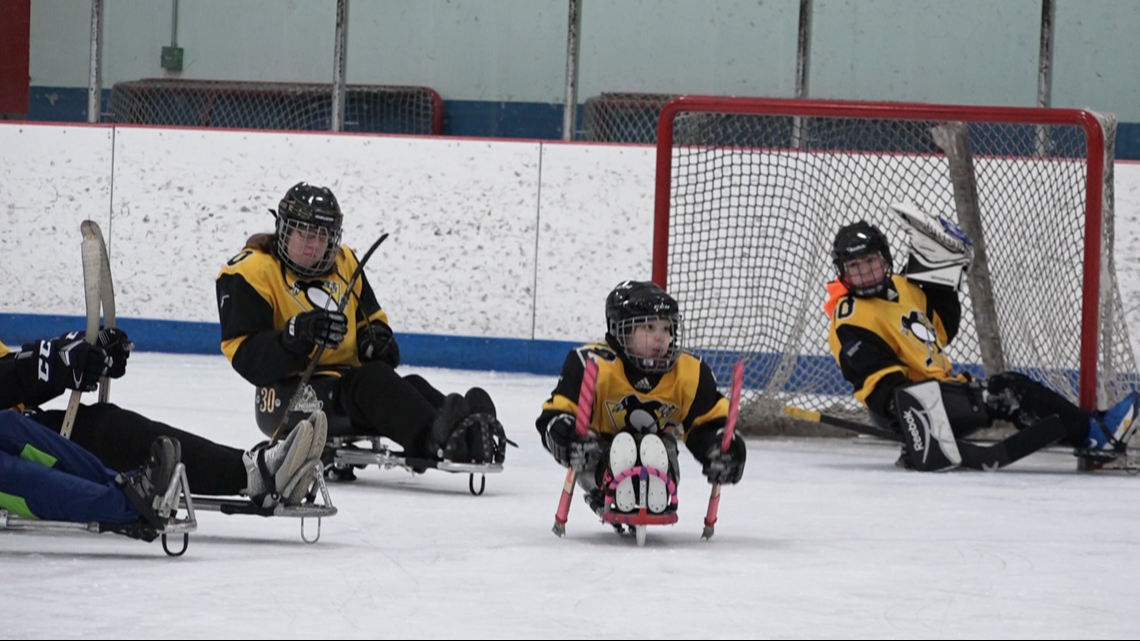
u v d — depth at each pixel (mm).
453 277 16156
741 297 13977
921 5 18094
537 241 16031
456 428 7656
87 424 5895
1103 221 10227
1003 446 9312
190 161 16594
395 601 4750
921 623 4629
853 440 11367
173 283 16656
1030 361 12094
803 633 4406
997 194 12484
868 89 18375
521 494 7832
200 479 5836
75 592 4762
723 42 18594
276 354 7621
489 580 5199
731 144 14281
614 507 6102
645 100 18547
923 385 9320
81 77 19672
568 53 16875
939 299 10062
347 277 8336
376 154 16266
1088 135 10242
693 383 6328
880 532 6707
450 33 19297
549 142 15953
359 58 19469
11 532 5938
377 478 8430
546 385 14734
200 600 4684
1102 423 9414
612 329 6348
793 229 14133
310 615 4488
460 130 19469
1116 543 6520
